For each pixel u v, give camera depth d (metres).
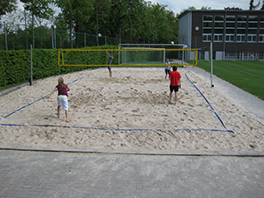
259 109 10.90
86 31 35.25
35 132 7.72
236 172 5.65
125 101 11.59
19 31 18.22
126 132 7.83
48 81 15.91
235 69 26.34
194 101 11.73
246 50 44.53
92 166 5.80
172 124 8.62
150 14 45.34
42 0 19.16
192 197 4.66
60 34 20.80
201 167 5.84
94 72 20.17
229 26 43.88
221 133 7.93
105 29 37.00
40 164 5.86
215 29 43.91
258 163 6.11
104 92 13.15
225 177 5.42
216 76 20.84
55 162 5.97
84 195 4.65
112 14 35.78
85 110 10.12
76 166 5.79
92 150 6.58
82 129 7.98
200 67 28.20
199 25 43.66
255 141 7.41
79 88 13.98
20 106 10.55
